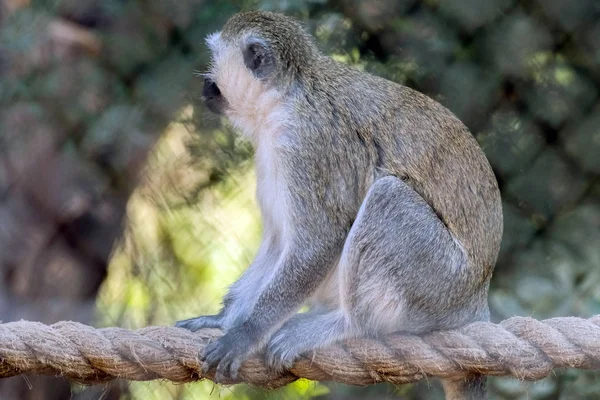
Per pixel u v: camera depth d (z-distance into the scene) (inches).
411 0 462.0
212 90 397.4
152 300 498.9
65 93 476.4
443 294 360.5
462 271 363.9
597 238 461.7
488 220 376.5
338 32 462.9
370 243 356.2
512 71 461.4
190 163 488.7
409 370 335.0
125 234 506.6
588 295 454.3
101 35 477.1
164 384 483.8
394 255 355.9
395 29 461.7
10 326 320.5
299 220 369.7
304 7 457.7
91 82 476.4
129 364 326.0
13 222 504.1
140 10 473.4
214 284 494.9
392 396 472.4
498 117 463.5
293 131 376.2
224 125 479.8
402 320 356.8
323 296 380.5
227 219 494.3
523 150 464.8
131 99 477.1
